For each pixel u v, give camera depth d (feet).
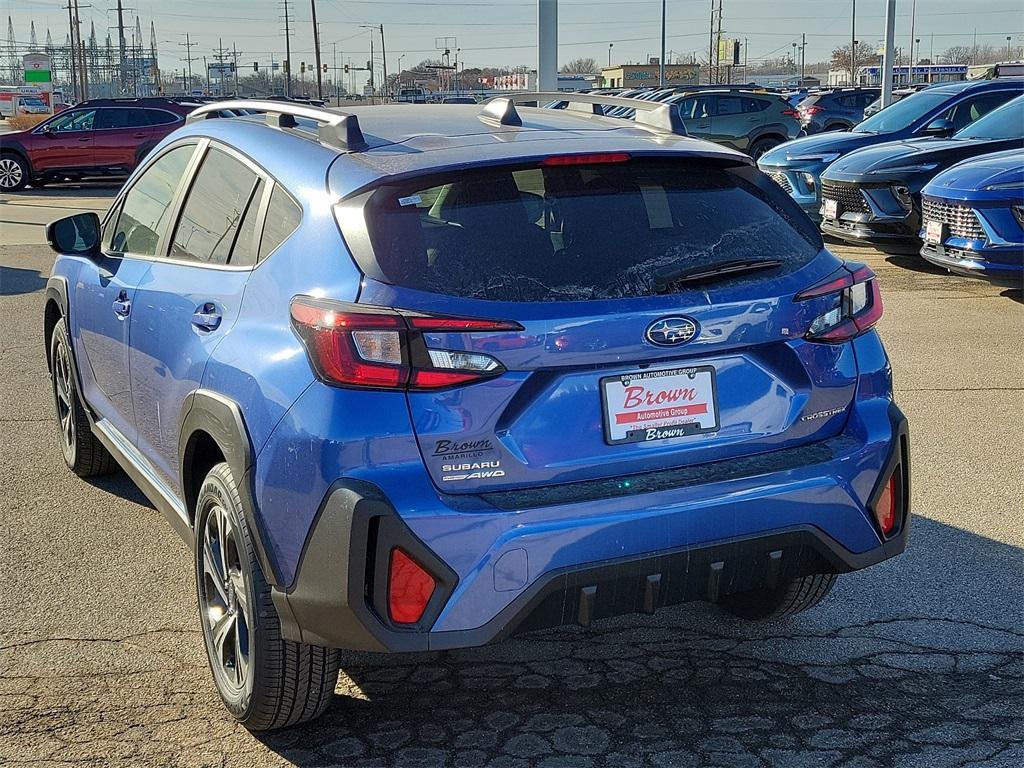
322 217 9.57
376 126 11.08
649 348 9.14
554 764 9.71
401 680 11.25
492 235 9.22
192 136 13.25
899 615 12.55
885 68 73.41
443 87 418.31
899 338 26.55
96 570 14.06
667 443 9.45
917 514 15.66
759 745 9.96
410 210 9.25
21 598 13.24
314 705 9.89
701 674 11.27
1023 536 14.78
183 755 9.90
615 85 340.18
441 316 8.69
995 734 10.07
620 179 9.95
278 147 10.99
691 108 79.00
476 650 11.87
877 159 36.32
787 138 80.48
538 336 8.84
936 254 30.32
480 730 10.27
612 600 9.21
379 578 8.66
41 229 51.88
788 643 11.93
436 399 8.72
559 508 8.87
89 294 14.99
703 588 9.46
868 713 10.46
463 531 8.69
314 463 8.75
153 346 12.21
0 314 31.17
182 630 12.39
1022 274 28.02
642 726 10.29
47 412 21.39
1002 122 36.73
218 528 10.30
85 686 11.14
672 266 9.44
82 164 74.02
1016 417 20.18
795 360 9.89
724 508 9.30
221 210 11.59
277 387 9.18
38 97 276.82
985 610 12.64
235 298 10.44
